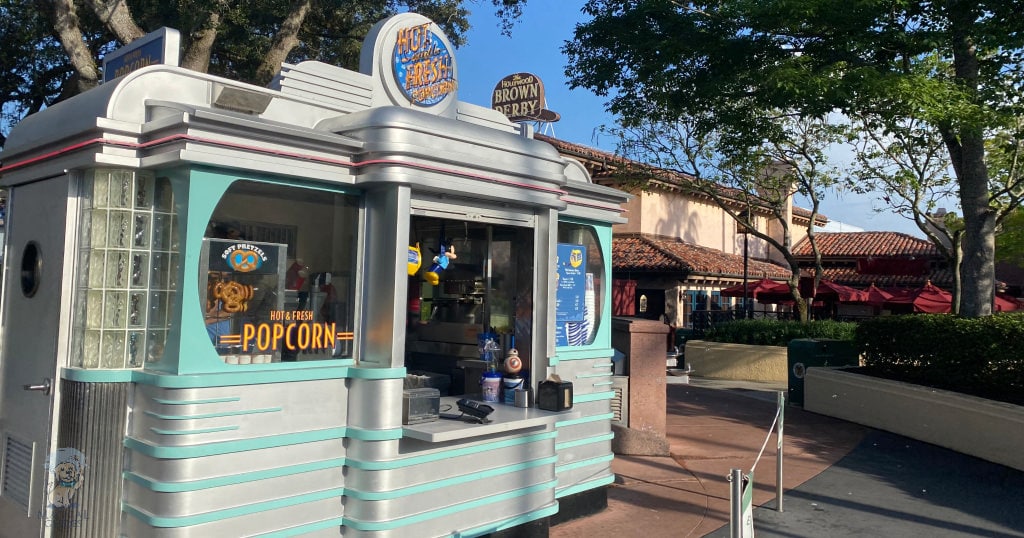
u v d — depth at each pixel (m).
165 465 3.72
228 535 3.86
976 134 9.84
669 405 12.16
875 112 10.87
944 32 10.16
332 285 4.47
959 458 8.82
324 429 4.25
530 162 5.19
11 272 4.77
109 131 3.91
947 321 10.24
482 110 6.17
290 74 4.71
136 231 4.07
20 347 4.54
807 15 10.30
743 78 11.11
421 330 6.20
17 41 14.29
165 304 4.00
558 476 5.75
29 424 4.34
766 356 16.67
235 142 3.92
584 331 6.36
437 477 4.50
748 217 20.02
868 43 10.36
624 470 7.64
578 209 6.23
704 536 5.71
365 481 4.25
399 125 4.43
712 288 23.77
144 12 13.48
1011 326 9.24
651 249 21.91
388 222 4.42
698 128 12.99
